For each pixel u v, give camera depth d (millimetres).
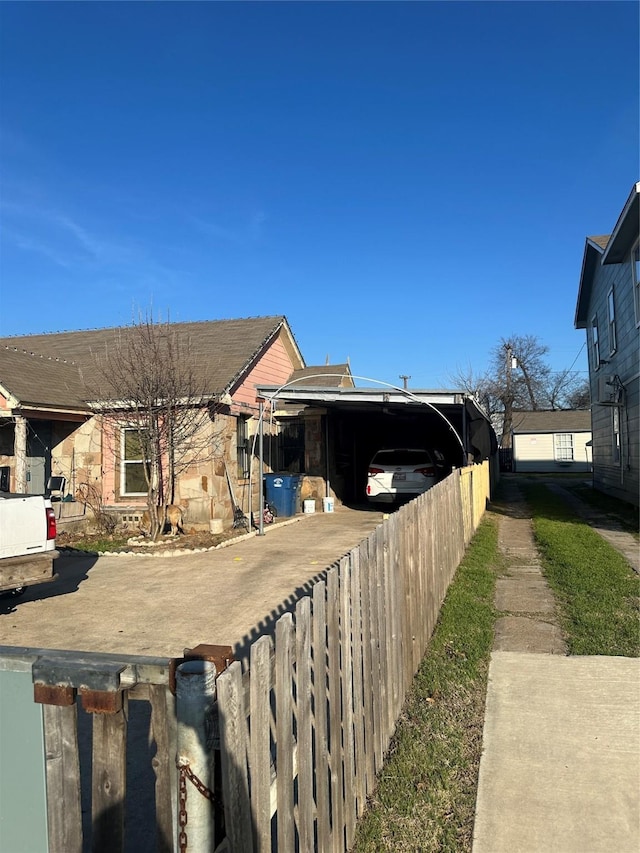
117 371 12539
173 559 9570
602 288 19094
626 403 16375
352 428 18703
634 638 5527
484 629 5871
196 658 1789
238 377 12695
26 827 1803
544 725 4008
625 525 12539
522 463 40344
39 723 1791
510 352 52375
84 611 6766
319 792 2529
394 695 4000
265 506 13922
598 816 3086
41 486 12977
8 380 11594
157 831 1779
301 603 2447
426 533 5672
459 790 3348
